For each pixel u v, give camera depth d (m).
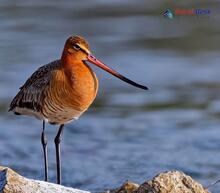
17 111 14.92
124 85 23.22
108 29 28.20
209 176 16.53
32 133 19.86
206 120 20.41
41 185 11.55
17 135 19.69
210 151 18.19
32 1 31.25
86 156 18.08
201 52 26.02
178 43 26.91
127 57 25.45
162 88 22.83
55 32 27.92
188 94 22.33
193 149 18.34
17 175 11.53
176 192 11.76
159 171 16.91
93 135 19.50
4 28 28.33
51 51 25.80
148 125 20.16
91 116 20.88
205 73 23.98
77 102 14.05
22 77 23.34
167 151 18.22
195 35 27.47
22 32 27.94
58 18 29.39
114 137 19.31
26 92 14.53
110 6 30.23
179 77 23.72
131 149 18.45
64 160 17.84
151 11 29.56
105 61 25.08
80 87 13.98
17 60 24.91
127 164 17.41
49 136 19.59
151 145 18.70
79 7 30.38
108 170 17.06
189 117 20.66
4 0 31.38
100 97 22.27
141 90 22.75
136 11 29.70
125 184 12.55
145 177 16.55
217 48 26.42
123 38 27.22
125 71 24.19
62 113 14.21
